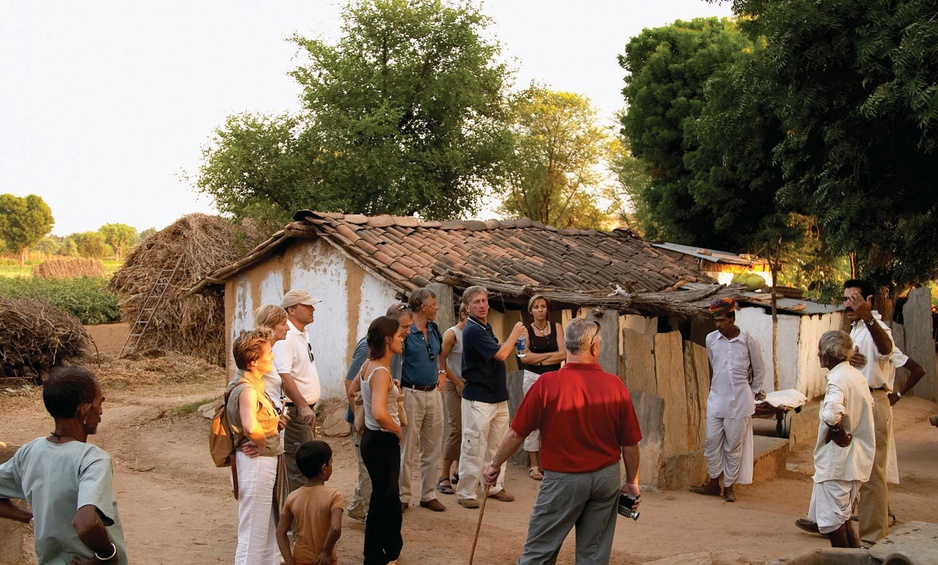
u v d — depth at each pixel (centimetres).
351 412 688
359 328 1202
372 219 1340
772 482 947
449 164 2673
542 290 1147
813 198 1305
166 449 1071
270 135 2366
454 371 812
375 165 2442
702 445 983
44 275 4662
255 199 2322
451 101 2705
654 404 861
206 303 2166
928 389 1683
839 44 1140
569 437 457
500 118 2950
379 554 561
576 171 3988
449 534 671
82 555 315
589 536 466
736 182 2247
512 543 649
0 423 1291
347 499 800
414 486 864
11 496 332
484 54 2766
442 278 1065
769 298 1484
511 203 3978
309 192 2362
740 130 1656
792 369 1532
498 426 776
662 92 2562
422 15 2706
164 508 750
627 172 3766
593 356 480
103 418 1323
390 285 1141
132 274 2270
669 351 945
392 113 2489
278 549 536
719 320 820
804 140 1259
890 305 1780
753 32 1791
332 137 2464
